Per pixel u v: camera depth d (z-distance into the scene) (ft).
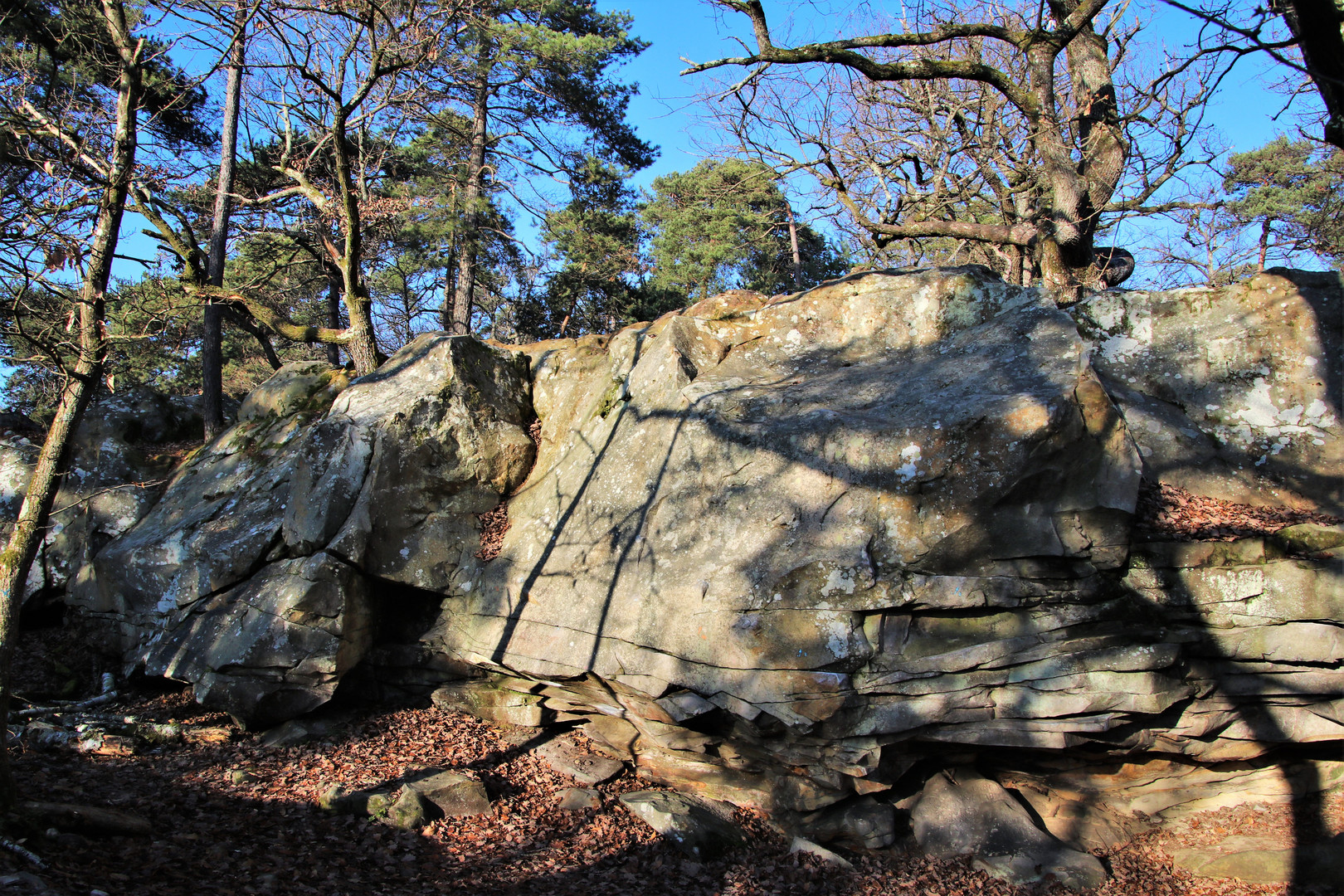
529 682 32.35
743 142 44.19
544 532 33.09
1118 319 31.71
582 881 24.34
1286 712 24.12
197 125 53.21
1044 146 38.04
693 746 28.63
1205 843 26.30
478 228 72.69
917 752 26.02
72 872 18.81
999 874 24.89
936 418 25.31
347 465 33.37
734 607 25.22
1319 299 28.89
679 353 32.76
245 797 26.55
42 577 41.78
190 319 37.78
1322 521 25.67
